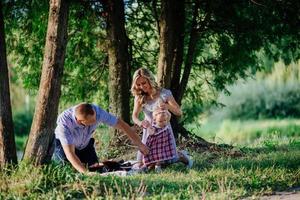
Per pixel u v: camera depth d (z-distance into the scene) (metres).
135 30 17.34
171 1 14.30
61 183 8.70
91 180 8.71
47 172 8.85
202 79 17.83
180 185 9.04
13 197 8.31
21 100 40.94
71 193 8.42
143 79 10.91
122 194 8.49
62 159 10.54
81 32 16.44
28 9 14.34
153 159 10.91
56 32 9.37
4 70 9.74
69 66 17.27
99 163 10.55
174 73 15.17
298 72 42.47
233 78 18.55
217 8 15.73
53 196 8.24
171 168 10.86
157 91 10.98
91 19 15.66
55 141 10.20
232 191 8.70
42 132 9.31
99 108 10.27
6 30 15.59
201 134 40.69
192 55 15.36
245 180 9.38
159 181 9.16
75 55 17.16
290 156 12.09
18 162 9.77
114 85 14.54
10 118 9.72
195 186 9.02
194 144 14.28
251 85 43.75
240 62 17.02
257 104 43.41
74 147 10.16
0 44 9.78
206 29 15.62
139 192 8.60
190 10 16.58
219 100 43.69
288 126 39.66
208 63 17.12
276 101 43.19
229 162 11.47
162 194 8.52
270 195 8.70
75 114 10.02
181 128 14.85
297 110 42.75
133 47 17.09
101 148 14.77
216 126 42.75
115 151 13.84
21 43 16.80
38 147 9.29
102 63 16.89
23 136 40.31
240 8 15.73
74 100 17.84
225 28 15.91
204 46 17.42
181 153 11.18
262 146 15.60
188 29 16.61
